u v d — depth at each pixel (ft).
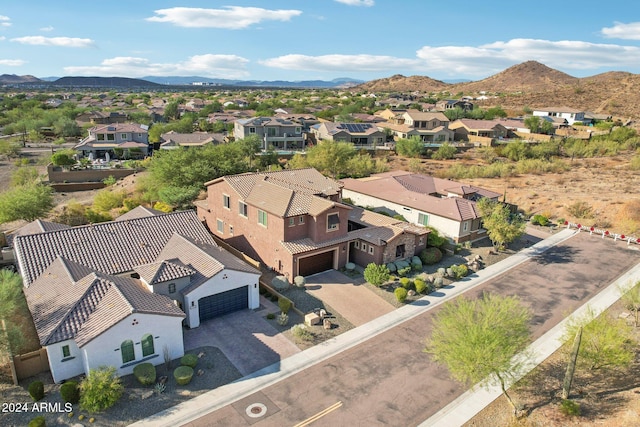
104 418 70.08
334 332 96.84
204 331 96.02
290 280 119.14
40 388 73.15
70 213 168.55
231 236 143.84
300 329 94.73
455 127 408.46
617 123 449.06
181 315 84.48
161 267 96.17
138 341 80.53
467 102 595.88
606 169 285.64
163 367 83.30
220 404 73.97
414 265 130.00
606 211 182.50
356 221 143.74
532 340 95.40
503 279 126.31
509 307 74.69
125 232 114.21
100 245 108.06
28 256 100.17
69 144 389.39
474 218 150.51
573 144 354.13
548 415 71.36
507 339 70.23
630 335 92.89
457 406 75.20
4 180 258.16
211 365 84.23
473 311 74.90
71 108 569.23
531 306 110.93
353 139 353.10
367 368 84.64
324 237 124.06
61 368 77.00
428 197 165.99
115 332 77.46
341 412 73.00
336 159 238.27
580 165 302.66
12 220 159.53
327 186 148.46
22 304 88.22
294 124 347.56
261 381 80.12
